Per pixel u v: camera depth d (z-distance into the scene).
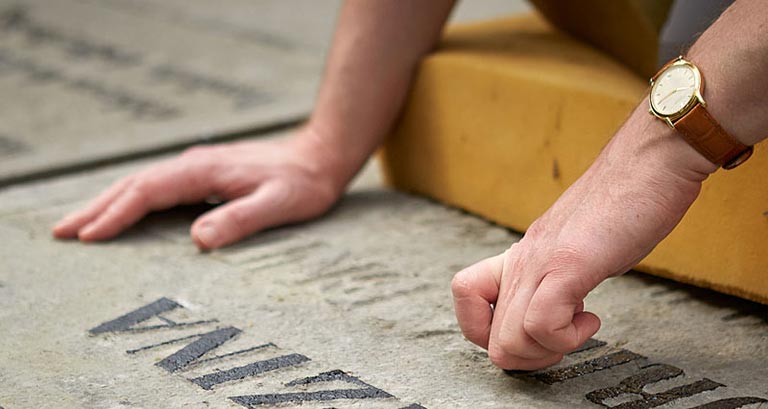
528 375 1.15
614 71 1.44
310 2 2.83
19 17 2.64
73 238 1.45
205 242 1.41
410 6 1.50
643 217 1.09
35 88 2.07
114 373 1.17
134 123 1.89
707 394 1.12
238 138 1.84
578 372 1.16
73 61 2.25
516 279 1.12
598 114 1.34
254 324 1.25
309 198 1.47
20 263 1.38
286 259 1.38
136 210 1.45
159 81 2.10
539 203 1.41
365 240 1.43
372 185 1.61
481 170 1.47
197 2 2.85
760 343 1.20
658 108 1.08
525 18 1.70
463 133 1.48
